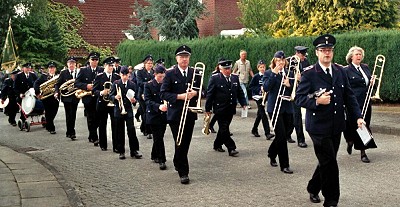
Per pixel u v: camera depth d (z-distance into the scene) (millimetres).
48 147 12430
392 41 16797
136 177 8961
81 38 33531
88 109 12500
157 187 8195
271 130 12461
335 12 20328
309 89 6637
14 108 16766
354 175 8477
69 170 9750
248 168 9336
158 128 9492
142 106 13078
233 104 10562
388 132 12727
